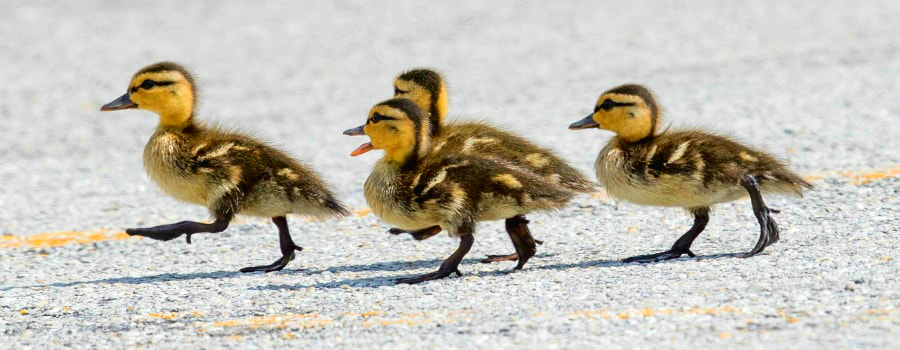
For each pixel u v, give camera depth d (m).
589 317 10.26
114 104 14.11
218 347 10.25
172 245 15.45
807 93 25.33
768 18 37.50
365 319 10.86
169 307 11.88
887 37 32.75
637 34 36.00
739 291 10.79
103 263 14.56
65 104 28.70
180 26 38.81
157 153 13.72
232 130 14.51
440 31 37.56
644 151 12.93
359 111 26.91
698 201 12.66
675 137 12.98
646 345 9.31
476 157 12.67
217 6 42.09
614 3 41.59
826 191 15.86
